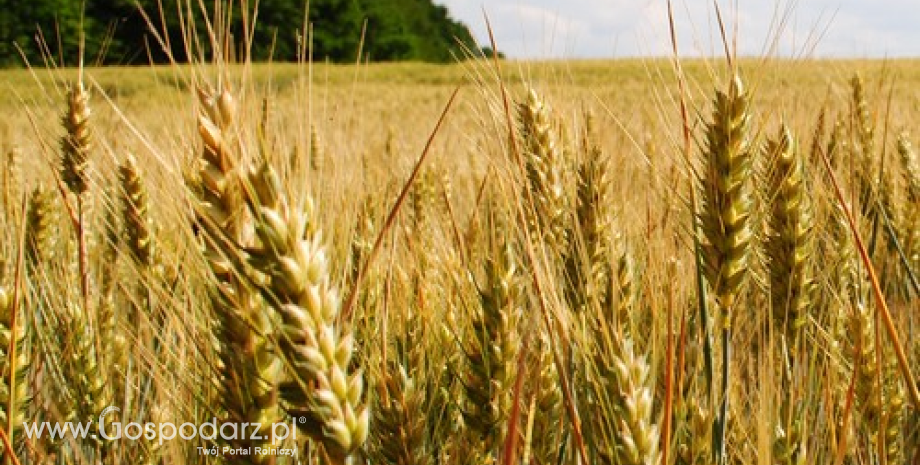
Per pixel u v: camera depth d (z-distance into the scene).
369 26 97.06
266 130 1.91
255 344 1.82
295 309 1.70
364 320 2.73
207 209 1.74
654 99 2.89
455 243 3.78
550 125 3.22
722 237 2.61
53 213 3.94
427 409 2.72
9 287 2.52
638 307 2.84
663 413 1.96
